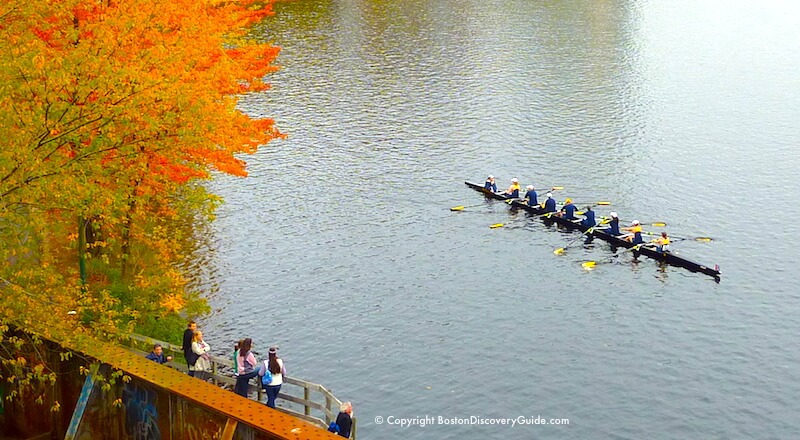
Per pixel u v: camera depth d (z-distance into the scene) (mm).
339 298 51719
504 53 107625
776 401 42500
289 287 52781
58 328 26828
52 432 29984
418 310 50625
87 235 40156
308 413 31062
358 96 90312
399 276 54656
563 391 43219
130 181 32688
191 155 36594
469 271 55594
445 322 49344
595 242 59906
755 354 46438
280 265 55469
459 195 67188
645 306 51438
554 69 101312
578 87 94812
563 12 130375
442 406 41969
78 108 26062
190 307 39812
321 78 96000
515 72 99688
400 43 111375
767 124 83312
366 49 108312
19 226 27953
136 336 34250
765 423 40906
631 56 107750
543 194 68312
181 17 35688
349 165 72438
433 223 62625
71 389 29547
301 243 58625
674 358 46031
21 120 25438
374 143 77500
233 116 37969
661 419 41125
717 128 82438
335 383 43500
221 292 51875
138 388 27781
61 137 26094
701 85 96125
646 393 43094
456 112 86000
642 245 57938
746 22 126688
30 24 27469
